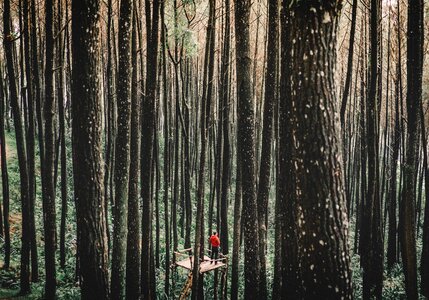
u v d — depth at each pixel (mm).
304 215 3936
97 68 5223
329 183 3869
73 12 5074
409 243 7414
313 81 3836
